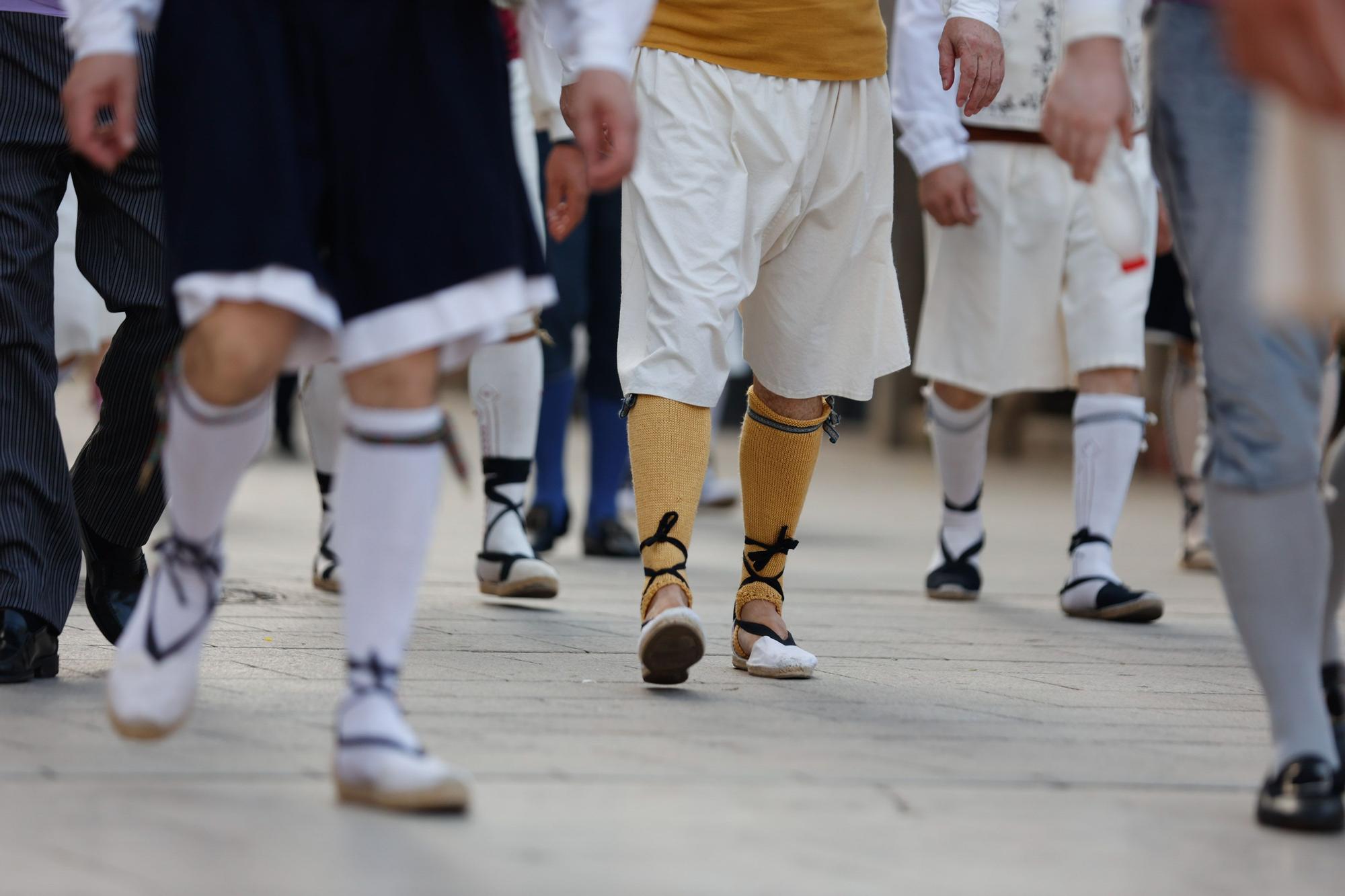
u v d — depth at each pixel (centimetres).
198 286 620
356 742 654
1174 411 1906
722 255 975
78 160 984
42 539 948
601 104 677
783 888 572
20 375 946
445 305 643
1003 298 1488
